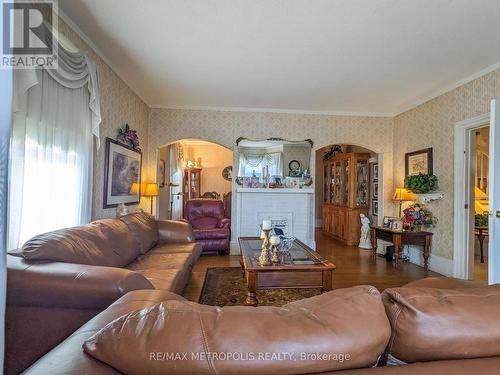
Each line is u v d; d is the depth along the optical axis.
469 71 3.25
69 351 0.63
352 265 4.14
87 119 2.48
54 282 1.34
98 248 1.97
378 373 0.56
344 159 6.23
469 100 3.38
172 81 3.64
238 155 4.91
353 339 0.59
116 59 3.01
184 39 2.60
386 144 5.03
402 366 0.58
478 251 4.96
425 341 0.61
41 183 1.92
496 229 2.55
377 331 0.61
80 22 2.32
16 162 1.65
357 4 2.08
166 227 3.40
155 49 2.79
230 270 3.80
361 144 5.01
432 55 2.86
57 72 2.00
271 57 2.94
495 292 0.70
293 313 0.64
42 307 1.35
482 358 0.61
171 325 0.59
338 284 3.29
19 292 1.33
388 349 0.65
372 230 4.62
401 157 4.78
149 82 3.68
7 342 1.33
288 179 4.98
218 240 4.69
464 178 3.50
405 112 4.68
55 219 2.08
